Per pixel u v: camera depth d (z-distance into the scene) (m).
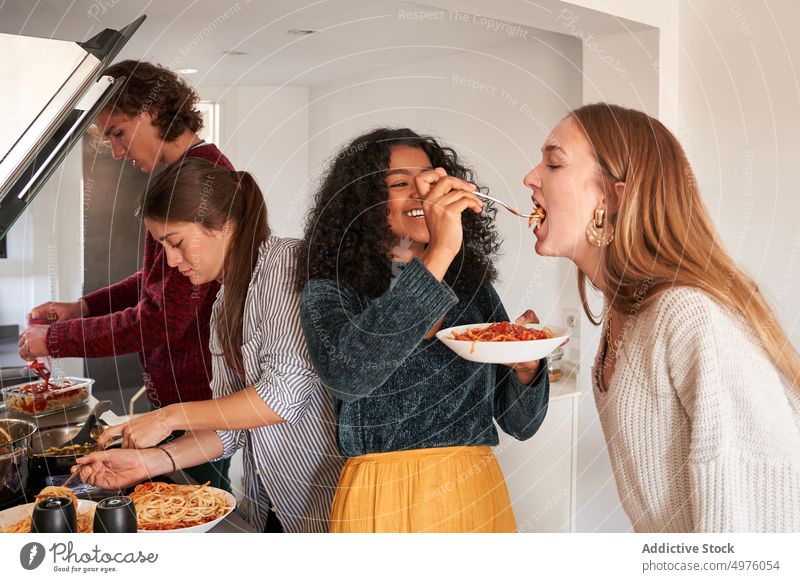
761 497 0.68
